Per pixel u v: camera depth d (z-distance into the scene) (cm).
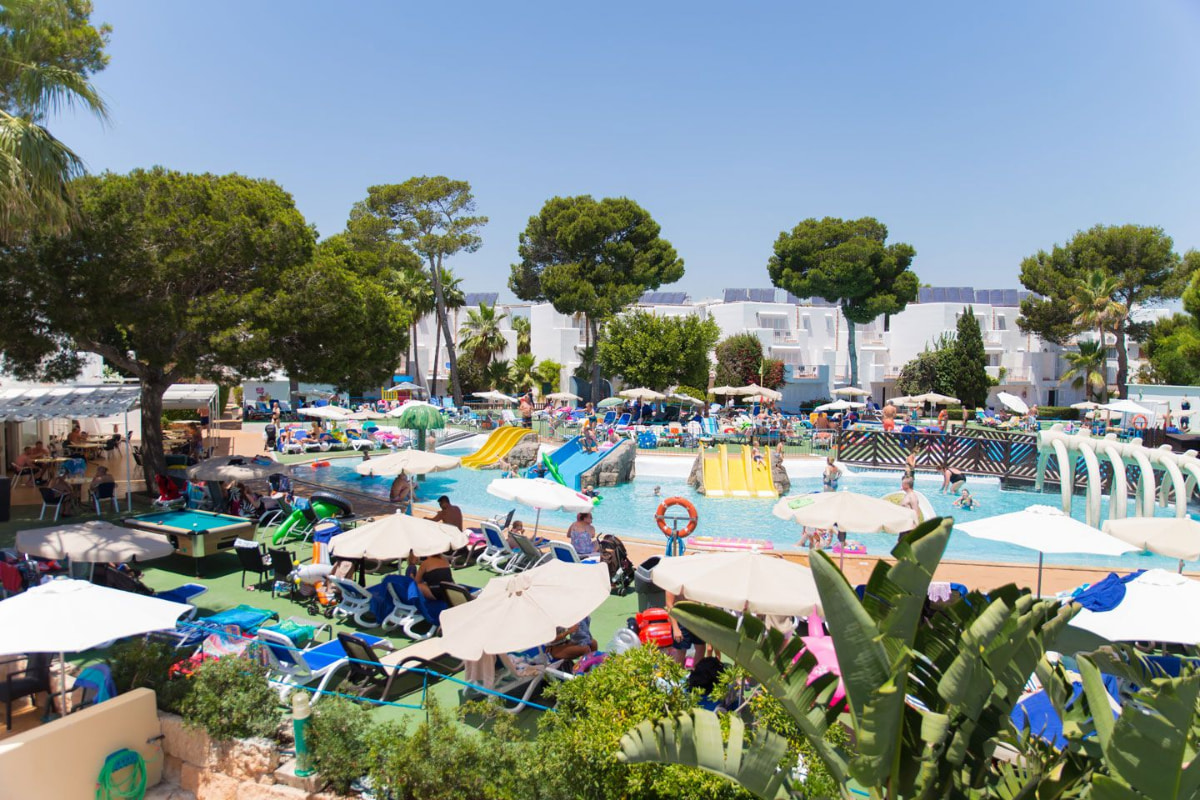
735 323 6262
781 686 412
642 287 4981
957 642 430
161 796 695
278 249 1770
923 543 387
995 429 3800
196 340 1691
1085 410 4556
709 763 437
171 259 1567
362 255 3300
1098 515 1794
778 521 1992
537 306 5975
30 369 1630
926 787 404
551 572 763
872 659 396
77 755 650
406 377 6084
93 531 955
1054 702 463
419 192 4503
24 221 1059
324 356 1853
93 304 1502
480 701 660
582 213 4841
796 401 6078
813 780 512
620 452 2597
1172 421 3325
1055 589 1192
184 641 820
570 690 615
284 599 1110
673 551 1352
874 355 6619
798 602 699
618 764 538
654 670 608
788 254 5778
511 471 2666
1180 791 360
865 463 2909
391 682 764
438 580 991
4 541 1367
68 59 1278
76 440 2225
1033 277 5828
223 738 687
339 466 2756
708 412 4331
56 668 848
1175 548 900
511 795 564
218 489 1600
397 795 609
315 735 661
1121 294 5544
